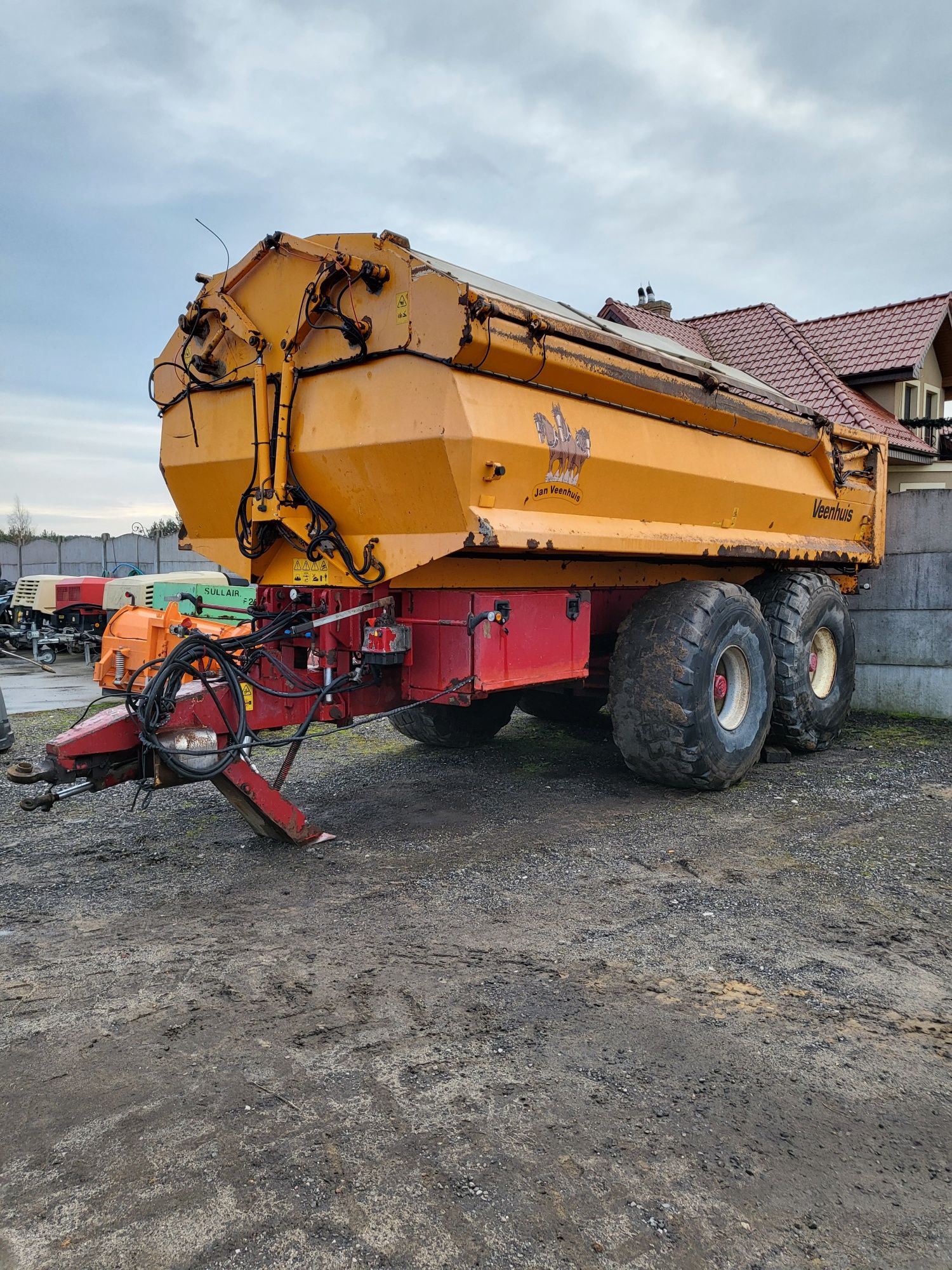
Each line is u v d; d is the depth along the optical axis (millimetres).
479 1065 2596
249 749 4309
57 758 3801
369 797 5641
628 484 5008
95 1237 1939
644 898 3918
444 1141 2250
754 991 3062
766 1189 2092
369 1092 2459
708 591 5453
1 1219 1997
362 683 4574
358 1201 2041
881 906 3816
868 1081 2531
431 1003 2969
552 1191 2078
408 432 4012
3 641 15344
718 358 17156
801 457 6898
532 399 4332
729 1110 2389
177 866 4383
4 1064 2615
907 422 16375
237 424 4809
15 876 4254
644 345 5770
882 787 5770
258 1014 2900
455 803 5477
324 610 4598
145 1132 2293
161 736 4027
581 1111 2379
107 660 7426
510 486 4219
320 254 4242
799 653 6445
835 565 7707
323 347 4359
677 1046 2703
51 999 3016
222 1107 2393
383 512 4301
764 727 5875
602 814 5219
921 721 8133
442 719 6637
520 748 7074
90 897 3975
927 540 8195
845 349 17062
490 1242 1922
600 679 6645
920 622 8281
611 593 6215
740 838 4742
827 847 4590
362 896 3955
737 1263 1876
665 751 5297
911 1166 2180
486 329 3887
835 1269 1862
